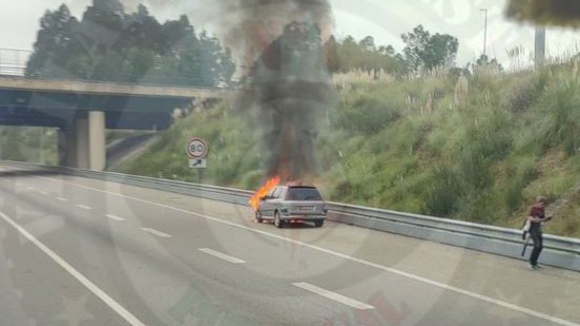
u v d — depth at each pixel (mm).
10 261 12664
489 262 13062
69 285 10211
